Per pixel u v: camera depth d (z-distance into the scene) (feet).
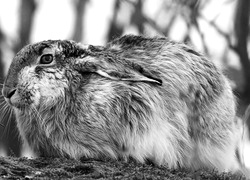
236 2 78.84
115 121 50.75
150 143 51.13
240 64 77.25
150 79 50.88
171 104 52.16
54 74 51.34
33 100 51.34
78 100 50.83
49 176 44.75
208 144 53.42
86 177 44.88
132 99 51.08
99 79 51.29
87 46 52.70
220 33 76.33
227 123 54.39
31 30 78.43
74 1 78.79
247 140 67.26
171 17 75.25
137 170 47.42
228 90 55.21
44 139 51.93
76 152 51.13
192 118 52.75
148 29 75.82
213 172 51.01
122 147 51.03
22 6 78.43
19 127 53.06
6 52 76.02
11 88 51.65
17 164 46.01
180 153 52.37
